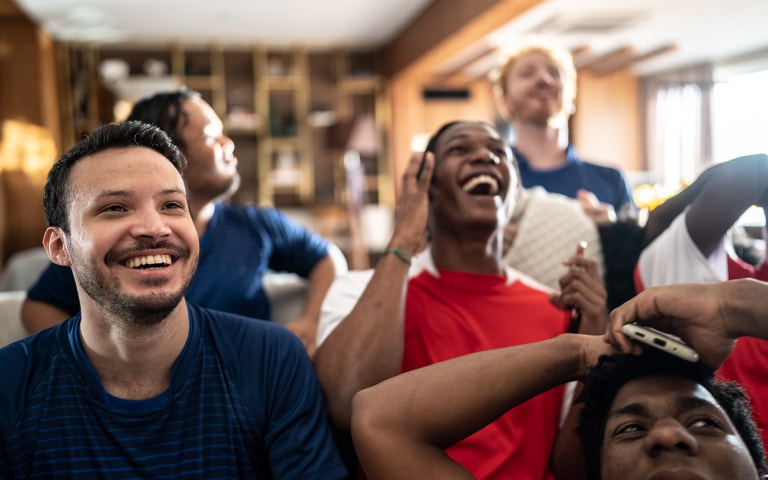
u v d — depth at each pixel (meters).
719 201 1.08
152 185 0.92
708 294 0.81
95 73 7.21
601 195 2.14
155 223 0.90
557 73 2.11
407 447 0.85
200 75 7.74
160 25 6.80
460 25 5.51
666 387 0.78
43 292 1.54
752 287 0.81
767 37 6.26
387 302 1.17
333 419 1.12
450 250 1.33
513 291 1.31
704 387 0.79
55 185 0.95
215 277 1.68
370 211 7.70
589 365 0.87
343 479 1.03
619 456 0.75
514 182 1.37
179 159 1.01
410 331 1.23
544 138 2.15
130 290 0.89
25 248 6.14
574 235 1.45
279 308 2.01
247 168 8.07
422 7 6.48
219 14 6.50
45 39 6.46
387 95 8.18
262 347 1.07
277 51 8.07
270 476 1.05
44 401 0.95
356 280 1.40
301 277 2.01
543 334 1.24
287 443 1.01
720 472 0.70
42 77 6.23
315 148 8.26
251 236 1.80
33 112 6.18
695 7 5.37
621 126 8.41
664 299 0.82
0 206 5.93
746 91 6.64
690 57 7.30
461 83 8.37
